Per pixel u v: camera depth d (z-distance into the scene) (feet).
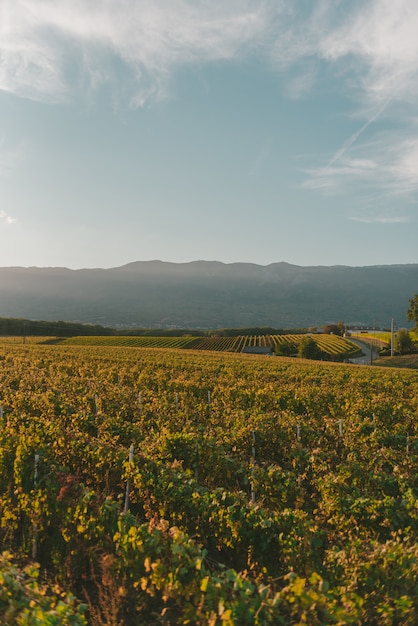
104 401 60.18
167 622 20.95
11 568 19.98
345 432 49.16
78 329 422.82
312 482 36.40
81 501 26.03
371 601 20.77
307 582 23.18
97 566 24.85
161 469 32.42
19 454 30.83
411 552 22.18
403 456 40.42
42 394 62.85
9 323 400.67
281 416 54.60
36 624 16.21
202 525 28.25
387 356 286.46
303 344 281.95
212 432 45.93
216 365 144.56
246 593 18.10
